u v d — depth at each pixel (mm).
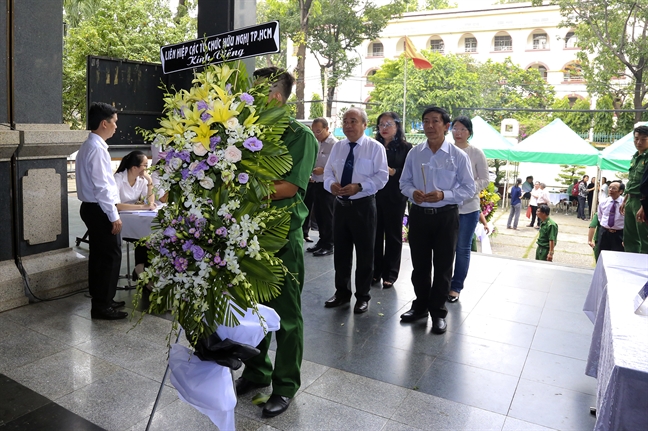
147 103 5684
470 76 21078
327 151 6289
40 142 4273
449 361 3432
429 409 2824
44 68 4398
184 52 3861
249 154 2039
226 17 4172
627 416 1643
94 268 3930
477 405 2881
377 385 3080
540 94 24250
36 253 4453
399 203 4977
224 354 2090
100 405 2783
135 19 14781
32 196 4359
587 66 21516
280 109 2195
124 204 4520
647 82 20344
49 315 4047
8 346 3480
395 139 5031
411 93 20328
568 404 2914
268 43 3297
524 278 5402
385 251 5105
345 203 4305
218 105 1942
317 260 6051
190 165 1965
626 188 5734
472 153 4574
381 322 4117
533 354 3566
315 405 2836
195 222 1959
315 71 27188
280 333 2754
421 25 31422
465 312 4371
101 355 3373
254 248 2004
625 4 19906
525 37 30125
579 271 5695
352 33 22141
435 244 3906
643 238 5445
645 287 2193
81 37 14602
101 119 3881
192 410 2756
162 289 2068
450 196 3760
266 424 2641
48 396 2863
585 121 22641
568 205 19609
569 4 20781
